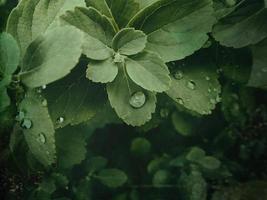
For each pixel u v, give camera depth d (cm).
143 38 15
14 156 17
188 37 15
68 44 13
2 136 17
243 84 21
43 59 14
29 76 14
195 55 17
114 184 24
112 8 15
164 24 15
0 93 15
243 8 17
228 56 18
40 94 15
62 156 19
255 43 17
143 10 15
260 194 24
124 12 15
